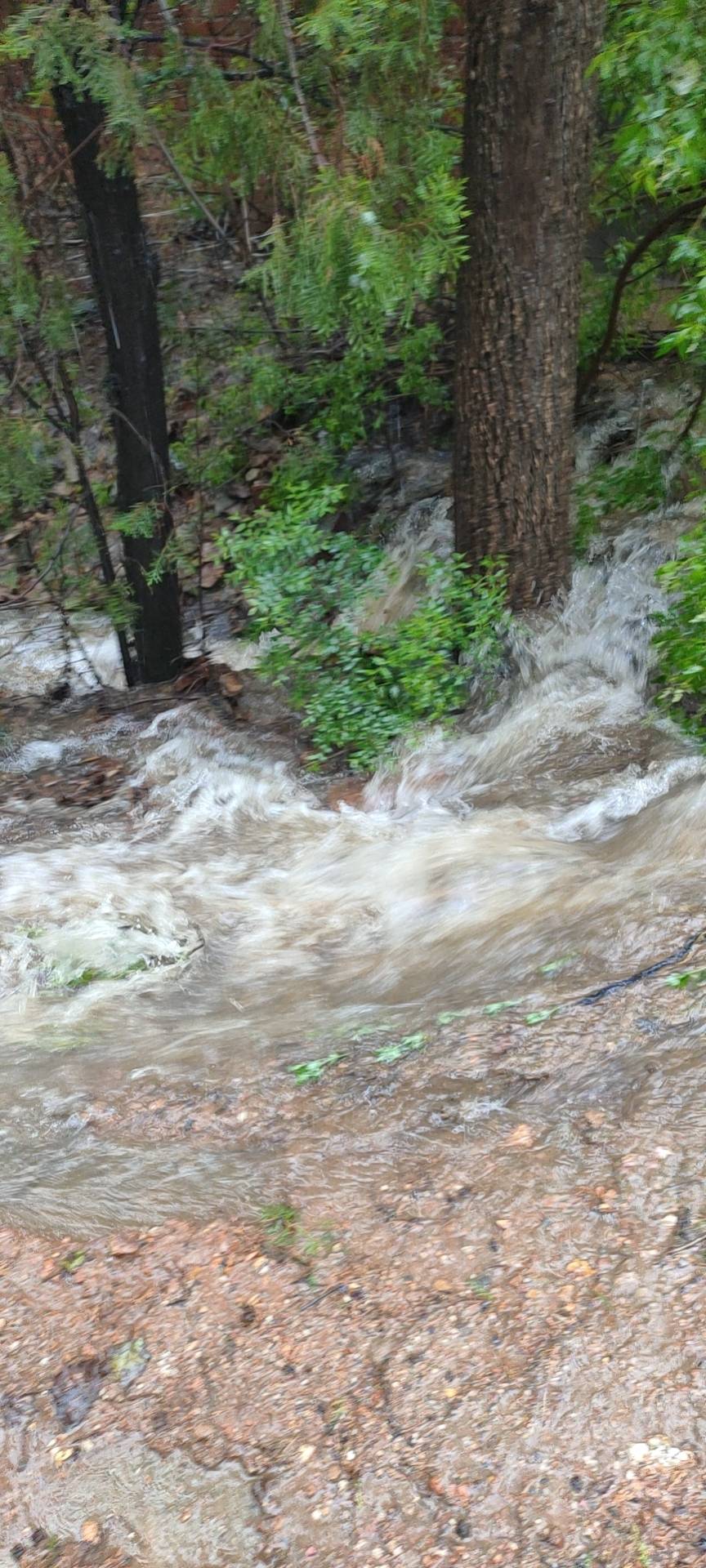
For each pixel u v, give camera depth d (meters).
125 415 6.67
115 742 6.87
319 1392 2.82
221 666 7.45
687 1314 2.78
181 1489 2.70
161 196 7.34
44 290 6.44
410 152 6.01
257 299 7.81
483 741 6.07
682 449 7.29
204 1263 3.21
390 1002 4.23
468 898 4.80
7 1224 3.44
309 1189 3.36
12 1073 4.13
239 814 5.95
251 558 6.18
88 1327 3.09
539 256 5.88
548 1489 2.55
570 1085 3.51
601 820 5.32
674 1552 2.39
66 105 6.00
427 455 8.88
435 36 5.94
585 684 6.25
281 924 4.96
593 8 5.60
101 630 8.44
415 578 7.28
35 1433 2.86
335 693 6.28
